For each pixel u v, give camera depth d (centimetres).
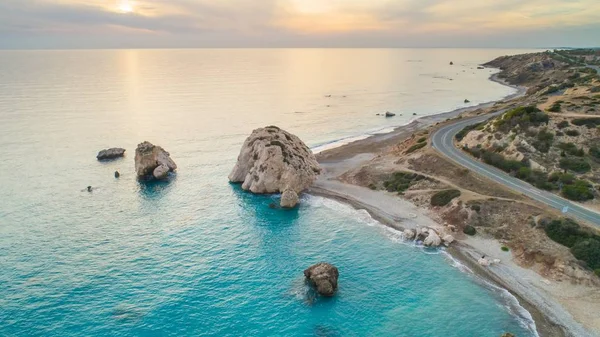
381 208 6975
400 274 5047
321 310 4347
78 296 4456
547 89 14438
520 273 4888
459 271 5088
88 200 7250
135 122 13638
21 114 13900
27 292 4494
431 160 8088
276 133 8681
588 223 5331
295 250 5650
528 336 3922
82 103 16462
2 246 5500
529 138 7631
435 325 4125
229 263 5275
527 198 6197
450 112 15850
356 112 16488
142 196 7544
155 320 4106
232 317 4197
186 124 13650
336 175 8700
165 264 5197
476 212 6056
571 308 4234
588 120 7600
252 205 7269
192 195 7675
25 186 7769
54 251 5425
